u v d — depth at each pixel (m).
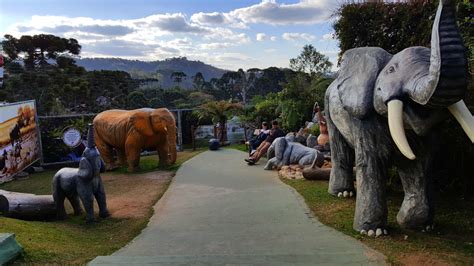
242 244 5.50
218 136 19.91
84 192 7.02
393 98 4.86
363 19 8.92
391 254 4.73
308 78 22.39
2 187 11.41
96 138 13.30
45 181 12.15
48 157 15.40
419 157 5.38
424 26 8.07
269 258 4.58
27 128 14.03
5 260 4.43
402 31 8.49
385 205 5.60
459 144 7.00
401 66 5.01
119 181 11.06
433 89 4.15
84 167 7.01
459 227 5.71
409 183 5.58
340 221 6.23
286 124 16.72
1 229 5.55
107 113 13.61
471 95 6.54
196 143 20.83
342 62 6.13
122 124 12.70
